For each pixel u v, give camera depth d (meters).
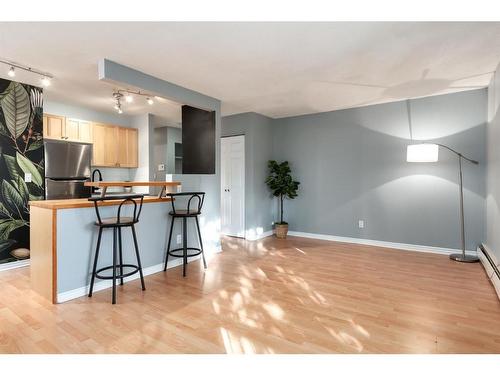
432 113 4.36
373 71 3.31
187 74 3.38
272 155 5.95
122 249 3.18
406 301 2.71
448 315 2.43
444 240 4.33
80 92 4.04
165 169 6.99
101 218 2.98
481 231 4.06
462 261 3.90
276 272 3.53
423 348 1.96
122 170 5.73
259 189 5.57
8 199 3.63
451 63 3.08
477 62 3.05
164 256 3.65
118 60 2.97
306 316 2.41
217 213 4.50
